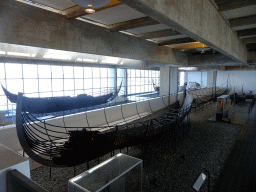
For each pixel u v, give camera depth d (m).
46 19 3.81
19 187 0.82
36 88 10.26
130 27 4.91
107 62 10.32
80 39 4.54
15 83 9.36
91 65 11.77
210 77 17.95
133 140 3.64
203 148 4.46
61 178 3.18
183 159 3.86
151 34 6.05
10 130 3.62
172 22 1.92
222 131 5.84
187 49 9.34
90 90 13.30
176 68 12.32
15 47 6.10
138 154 4.18
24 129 2.87
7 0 3.23
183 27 2.10
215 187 2.83
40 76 10.38
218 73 19.44
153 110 8.60
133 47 6.30
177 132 5.38
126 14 4.25
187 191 2.76
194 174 3.26
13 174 0.87
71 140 2.94
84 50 4.65
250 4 3.01
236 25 4.11
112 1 3.33
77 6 3.84
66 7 3.94
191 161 3.77
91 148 3.05
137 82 19.22
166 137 4.88
